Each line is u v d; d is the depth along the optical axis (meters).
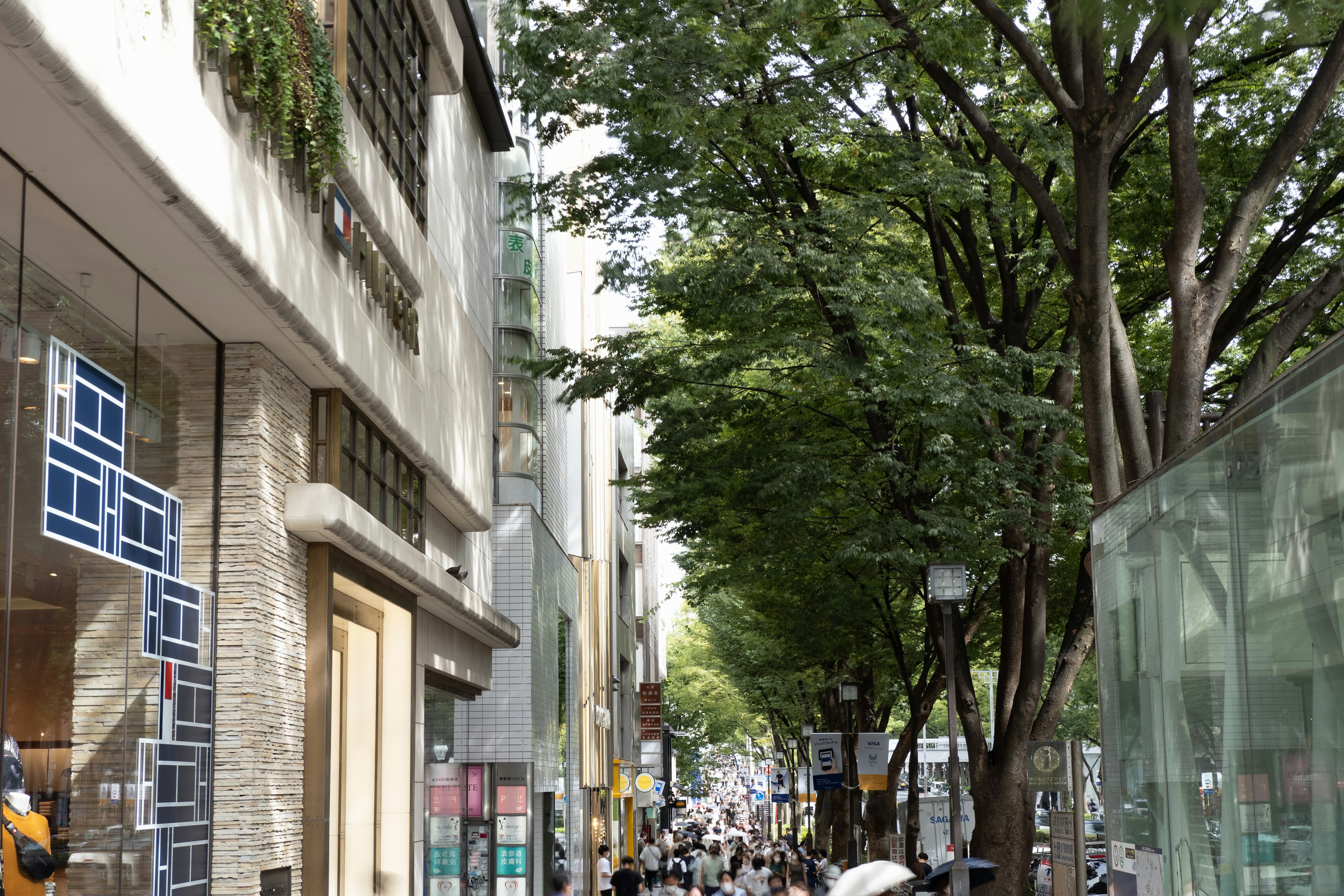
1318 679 4.82
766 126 15.98
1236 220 12.76
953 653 17.77
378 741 16.17
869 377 16.53
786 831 77.75
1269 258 15.83
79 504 8.82
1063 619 25.19
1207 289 12.71
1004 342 18.77
